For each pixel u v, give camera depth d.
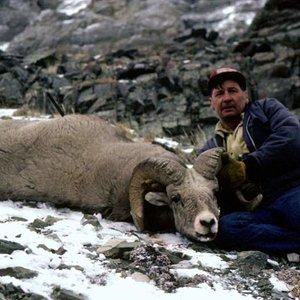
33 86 8.90
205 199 2.98
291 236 2.96
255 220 3.08
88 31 19.11
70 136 3.54
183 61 9.76
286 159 3.07
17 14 21.69
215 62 9.77
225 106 3.30
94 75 9.50
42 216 3.16
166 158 3.11
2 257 2.42
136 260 2.58
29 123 3.72
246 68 9.36
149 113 7.92
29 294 2.20
